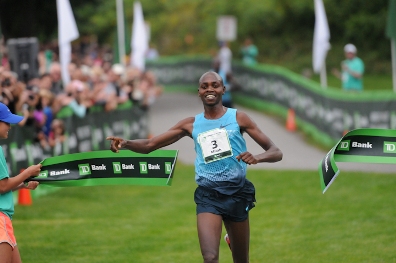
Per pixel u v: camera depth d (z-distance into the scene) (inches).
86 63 1376.7
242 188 497.4
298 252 659.4
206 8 3161.9
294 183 1007.6
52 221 797.2
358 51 2947.8
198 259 646.5
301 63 2876.5
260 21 3004.4
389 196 900.0
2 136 469.4
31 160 899.4
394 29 1328.7
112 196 950.4
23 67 1017.5
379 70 2871.6
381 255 637.9
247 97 1982.0
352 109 1261.1
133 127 1323.8
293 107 1606.8
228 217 497.7
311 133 1453.0
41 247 683.4
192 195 952.9
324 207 850.1
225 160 492.1
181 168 1165.1
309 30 3026.6
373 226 748.0
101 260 641.0
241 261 519.2
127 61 1817.2
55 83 1090.1
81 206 882.8
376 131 510.0
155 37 3223.4
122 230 758.5
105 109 1173.7
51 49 1406.3
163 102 2121.1
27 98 882.8
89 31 2657.5
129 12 3181.6
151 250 677.9
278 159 488.1
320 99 1389.0
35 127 910.4
